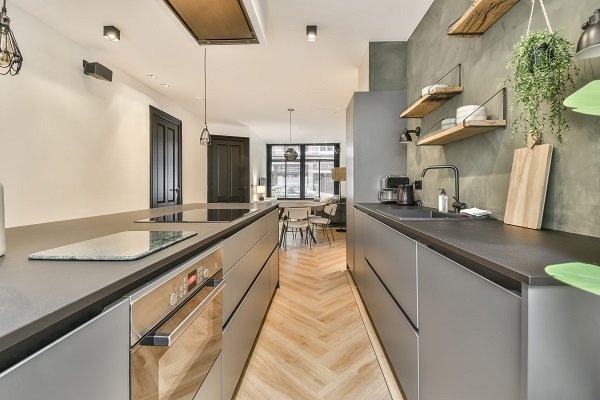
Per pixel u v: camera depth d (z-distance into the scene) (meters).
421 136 2.93
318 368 1.89
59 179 2.70
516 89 1.28
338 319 2.58
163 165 4.79
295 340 2.23
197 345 1.06
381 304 2.04
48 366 0.48
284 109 5.93
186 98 5.03
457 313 0.99
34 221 2.45
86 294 0.57
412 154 3.15
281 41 3.16
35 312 0.49
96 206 3.21
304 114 6.38
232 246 1.54
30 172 2.41
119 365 0.65
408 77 3.21
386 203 3.15
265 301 2.59
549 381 0.67
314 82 4.35
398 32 3.06
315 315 2.66
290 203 6.69
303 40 3.15
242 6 1.55
